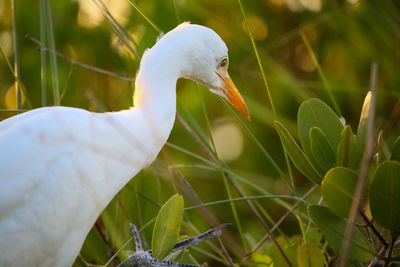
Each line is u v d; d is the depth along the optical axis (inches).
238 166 373.7
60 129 208.1
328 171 195.6
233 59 371.9
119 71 355.9
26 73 362.6
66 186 206.2
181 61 227.0
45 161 203.9
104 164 216.2
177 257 226.8
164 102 223.3
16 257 204.7
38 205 202.4
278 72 347.9
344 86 348.2
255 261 249.4
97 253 263.9
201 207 270.7
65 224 209.9
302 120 223.1
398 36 341.1
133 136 219.9
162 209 211.3
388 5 347.3
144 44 332.2
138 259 222.1
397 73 343.0
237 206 354.3
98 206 219.5
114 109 340.5
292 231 346.6
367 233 223.3
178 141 359.6
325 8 363.3
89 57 364.5
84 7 346.9
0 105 366.3
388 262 207.6
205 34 230.5
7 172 198.2
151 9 354.0
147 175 281.0
